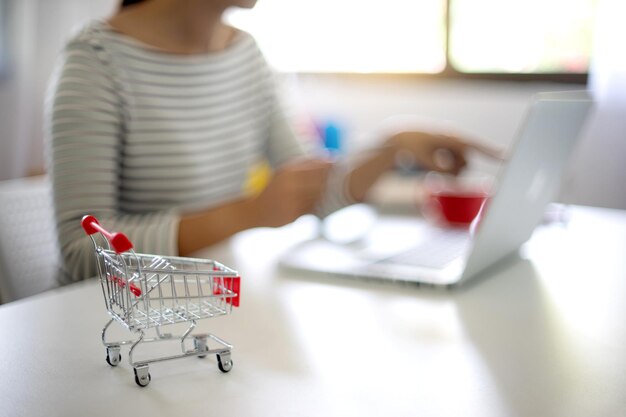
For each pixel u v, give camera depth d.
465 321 0.84
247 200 1.31
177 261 0.72
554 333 0.80
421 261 1.10
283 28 2.98
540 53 2.51
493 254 1.06
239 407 0.61
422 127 1.67
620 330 0.81
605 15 2.25
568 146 1.17
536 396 0.63
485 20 2.57
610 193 2.28
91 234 0.69
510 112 2.53
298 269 1.07
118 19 1.44
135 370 0.65
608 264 1.14
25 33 2.68
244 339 0.78
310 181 1.46
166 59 1.45
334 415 0.59
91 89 1.30
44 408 0.60
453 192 1.51
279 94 1.78
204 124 1.53
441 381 0.66
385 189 1.85
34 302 0.92
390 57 2.79
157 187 1.45
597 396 0.63
